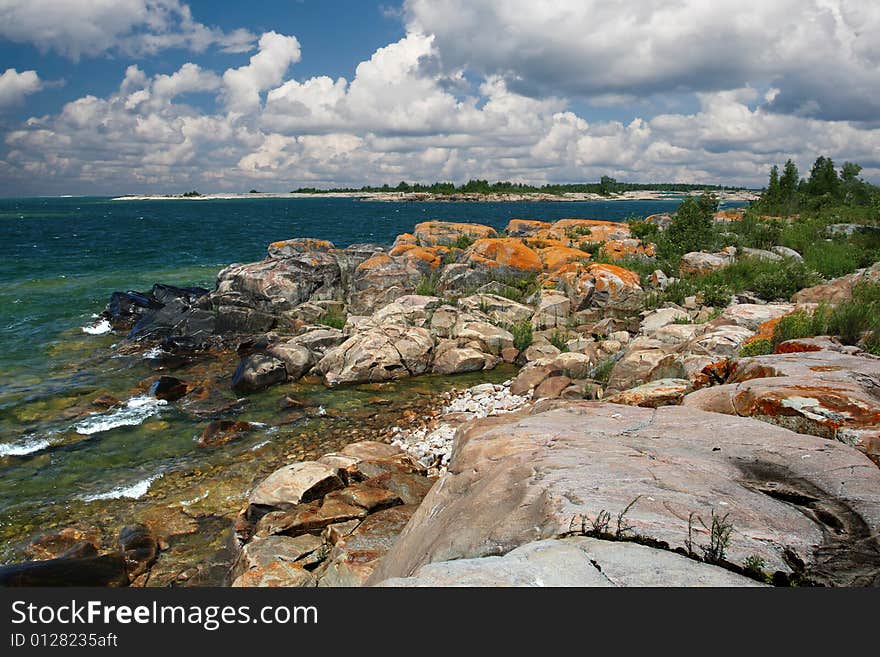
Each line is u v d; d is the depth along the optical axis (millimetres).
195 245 53062
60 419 13953
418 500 9430
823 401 6266
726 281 22906
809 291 18750
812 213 39906
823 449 5125
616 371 13773
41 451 12266
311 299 24906
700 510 4031
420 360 18250
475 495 4969
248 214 132750
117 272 36031
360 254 29875
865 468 4727
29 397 15352
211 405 15117
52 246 49906
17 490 10703
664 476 4641
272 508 9297
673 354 13375
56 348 20062
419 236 34344
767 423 6043
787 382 7121
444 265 27469
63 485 10906
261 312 22281
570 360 16406
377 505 9086
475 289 25031
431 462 11570
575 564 3389
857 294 15266
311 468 9844
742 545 3598
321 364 17922
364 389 16766
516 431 6301
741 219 33531
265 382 16656
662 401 8906
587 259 27312
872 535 3771
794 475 4734
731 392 7164
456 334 19938
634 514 3914
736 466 5004
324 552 8195
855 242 27922
